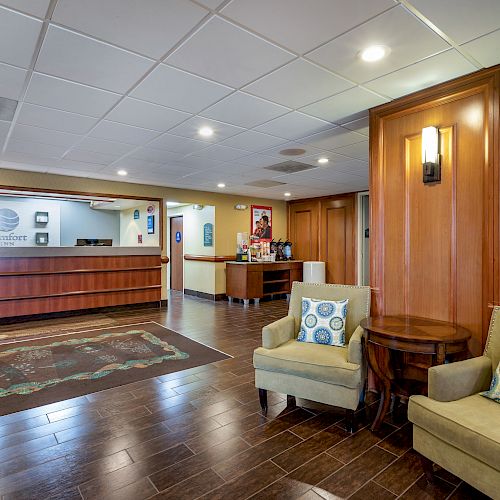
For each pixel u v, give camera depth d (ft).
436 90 8.55
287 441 7.39
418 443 6.06
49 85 8.65
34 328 16.76
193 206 27.86
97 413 8.54
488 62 7.50
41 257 18.51
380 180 9.65
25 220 26.94
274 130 12.12
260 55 7.32
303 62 7.59
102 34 6.56
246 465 6.58
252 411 8.71
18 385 10.11
